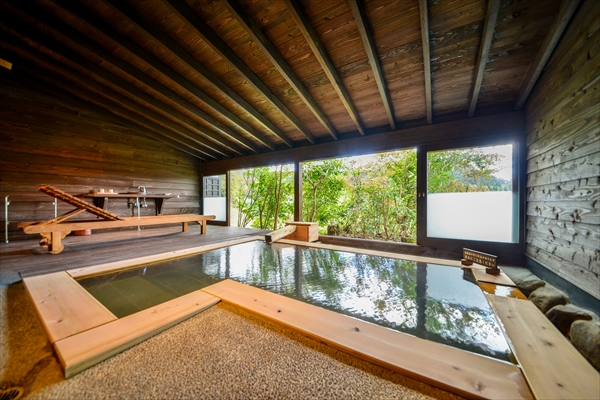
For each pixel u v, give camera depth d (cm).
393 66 278
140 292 194
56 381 95
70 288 189
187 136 541
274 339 126
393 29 233
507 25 212
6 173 385
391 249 400
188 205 672
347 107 345
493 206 321
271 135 519
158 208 599
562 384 91
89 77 378
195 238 442
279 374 99
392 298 183
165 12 250
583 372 98
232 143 581
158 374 99
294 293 193
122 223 359
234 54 288
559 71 212
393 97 333
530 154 281
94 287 204
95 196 456
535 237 268
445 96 315
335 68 293
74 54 323
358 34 246
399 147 393
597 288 163
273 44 269
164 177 611
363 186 606
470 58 252
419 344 117
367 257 314
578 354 111
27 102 401
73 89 400
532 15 200
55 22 272
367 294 191
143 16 257
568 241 200
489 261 235
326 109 388
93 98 424
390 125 390
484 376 95
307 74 312
